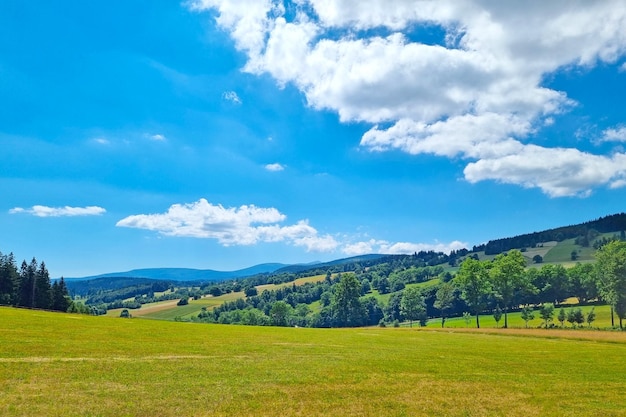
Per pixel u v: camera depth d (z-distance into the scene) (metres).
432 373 38.38
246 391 28.25
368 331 104.88
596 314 158.25
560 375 39.12
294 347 55.06
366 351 54.09
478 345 67.69
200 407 24.00
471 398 29.16
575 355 55.09
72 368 31.34
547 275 183.38
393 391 30.42
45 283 160.00
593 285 168.00
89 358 35.91
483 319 183.25
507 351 58.69
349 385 31.81
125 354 39.72
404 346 63.34
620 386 34.47
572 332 91.69
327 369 38.31
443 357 50.09
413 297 193.38
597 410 26.89
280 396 27.50
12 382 26.30
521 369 42.25
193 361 38.56
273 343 58.94
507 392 31.33
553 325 141.50
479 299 146.75
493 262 150.38
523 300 188.62
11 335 45.81
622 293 122.81
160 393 26.28
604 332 90.94
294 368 37.97
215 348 49.00
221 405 24.64
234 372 34.38
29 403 22.56
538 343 72.56
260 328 101.94
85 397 24.34
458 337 85.25
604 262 128.12
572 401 29.05
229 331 80.19
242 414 23.28
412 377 36.12
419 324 199.75
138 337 55.44
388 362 44.34
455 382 34.47
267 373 34.78
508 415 25.42
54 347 40.16
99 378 29.00
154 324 87.62
